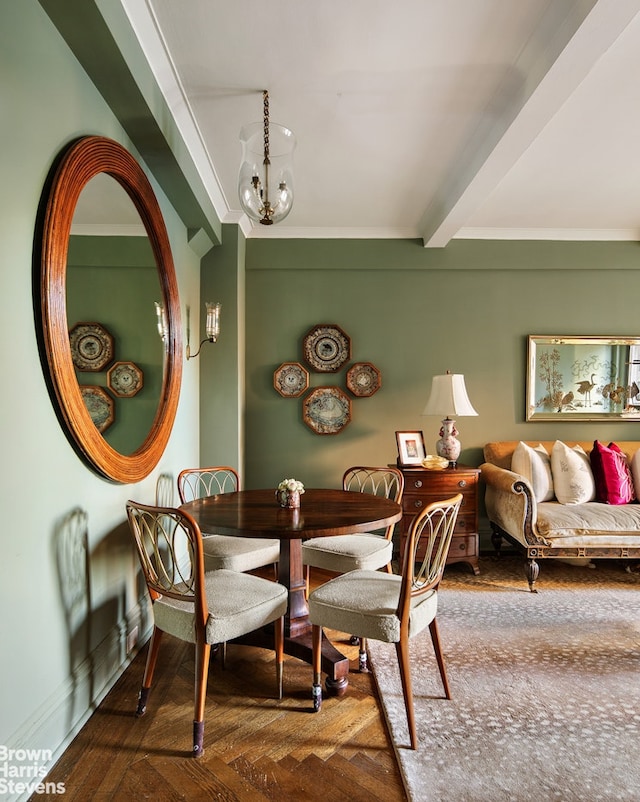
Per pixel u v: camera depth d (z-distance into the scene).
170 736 1.71
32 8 1.48
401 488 2.82
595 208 3.66
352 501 2.45
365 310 4.15
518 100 2.17
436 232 3.72
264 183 2.28
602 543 3.15
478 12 1.80
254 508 2.27
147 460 2.38
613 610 2.83
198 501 2.44
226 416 3.70
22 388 1.45
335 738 1.71
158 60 2.03
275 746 1.67
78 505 1.79
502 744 1.68
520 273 4.17
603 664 2.23
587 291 4.17
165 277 2.72
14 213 1.41
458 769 1.56
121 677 2.11
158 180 2.64
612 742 1.70
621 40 1.91
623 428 4.16
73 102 1.73
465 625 2.63
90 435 1.79
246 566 2.40
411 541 1.66
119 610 2.15
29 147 1.47
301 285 4.14
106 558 2.03
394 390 4.15
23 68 1.44
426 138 2.67
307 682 2.10
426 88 2.24
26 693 1.46
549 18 1.81
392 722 1.79
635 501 3.64
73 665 1.75
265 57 2.04
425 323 4.16
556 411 4.16
